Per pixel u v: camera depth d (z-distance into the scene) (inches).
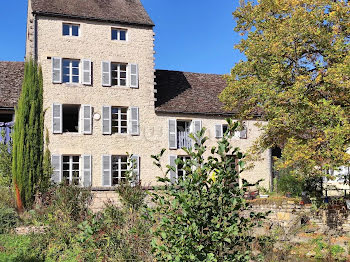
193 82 1147.3
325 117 580.1
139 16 1025.5
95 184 920.3
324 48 649.6
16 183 709.9
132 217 394.9
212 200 202.4
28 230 540.1
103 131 943.0
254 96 685.9
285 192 840.3
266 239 254.5
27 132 745.6
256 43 697.0
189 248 194.4
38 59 913.5
